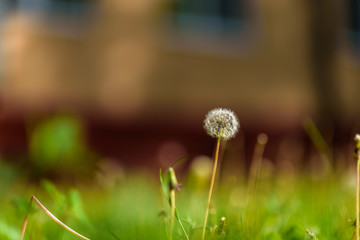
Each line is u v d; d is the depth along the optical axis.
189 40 7.66
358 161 1.44
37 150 4.95
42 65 6.67
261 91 8.07
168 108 7.41
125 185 4.13
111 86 7.05
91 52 6.96
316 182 3.31
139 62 7.26
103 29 7.05
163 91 7.41
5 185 4.66
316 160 6.70
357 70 8.98
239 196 2.75
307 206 2.64
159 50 7.41
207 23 7.84
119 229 2.25
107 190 3.82
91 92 6.92
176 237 1.70
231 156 4.28
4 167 4.93
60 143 4.93
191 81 7.62
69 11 6.91
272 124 8.06
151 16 7.39
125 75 7.15
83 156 5.05
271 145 7.95
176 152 7.23
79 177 4.94
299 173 4.41
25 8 6.66
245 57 8.02
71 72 6.82
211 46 7.79
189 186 2.80
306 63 8.43
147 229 2.15
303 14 8.47
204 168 2.81
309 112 8.36
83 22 6.96
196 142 7.53
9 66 6.50
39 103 6.59
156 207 2.78
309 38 8.48
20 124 6.41
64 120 5.05
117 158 7.00
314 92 8.44
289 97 8.26
